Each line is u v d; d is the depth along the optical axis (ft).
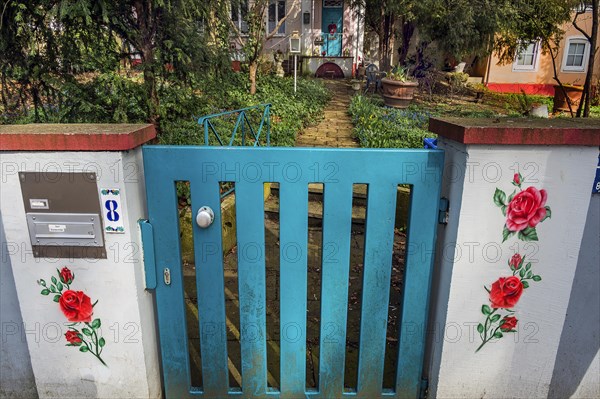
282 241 6.87
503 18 30.55
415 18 35.73
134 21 14.10
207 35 15.74
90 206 6.31
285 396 7.65
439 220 6.86
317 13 60.54
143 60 14.43
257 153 6.49
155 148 6.48
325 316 7.23
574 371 7.57
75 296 6.73
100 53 14.16
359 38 60.80
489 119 6.97
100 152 6.10
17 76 13.39
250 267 7.01
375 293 7.14
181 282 7.06
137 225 6.67
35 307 6.79
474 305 6.84
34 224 6.39
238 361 8.81
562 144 6.13
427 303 7.18
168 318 7.23
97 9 12.13
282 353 7.41
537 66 48.73
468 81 48.42
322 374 7.54
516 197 6.36
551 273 6.68
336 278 7.05
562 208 6.40
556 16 27.35
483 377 7.20
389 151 6.52
